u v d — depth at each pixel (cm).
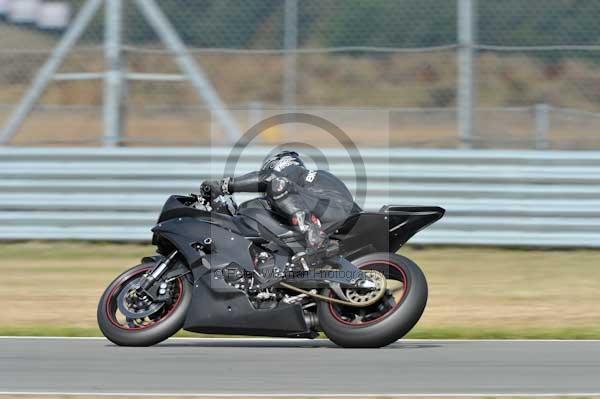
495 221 3959
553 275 3644
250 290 2333
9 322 2869
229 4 4478
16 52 4312
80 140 4172
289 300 2325
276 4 4416
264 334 2341
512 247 4062
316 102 4266
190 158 4059
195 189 4047
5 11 4484
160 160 4056
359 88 4291
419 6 4406
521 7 4359
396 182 3997
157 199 4053
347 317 2378
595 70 4394
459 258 3934
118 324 2398
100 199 4059
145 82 4359
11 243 4203
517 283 3509
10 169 4078
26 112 4278
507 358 2252
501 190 3953
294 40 4259
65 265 3853
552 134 4134
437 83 4325
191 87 4303
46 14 4481
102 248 4134
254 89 4397
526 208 3947
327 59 4297
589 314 3012
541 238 3944
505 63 4438
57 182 4066
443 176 3978
